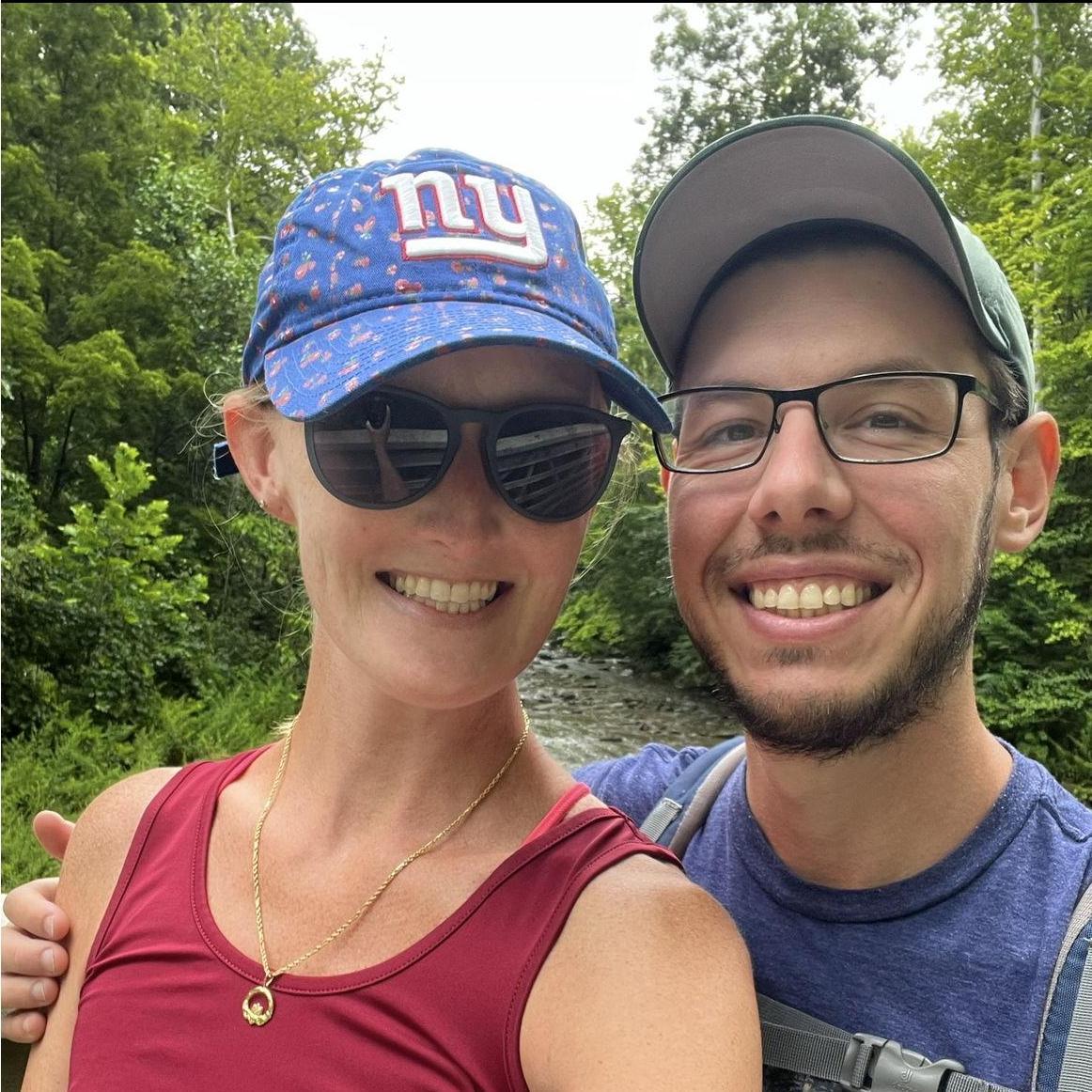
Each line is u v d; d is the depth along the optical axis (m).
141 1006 0.40
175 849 0.45
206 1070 0.38
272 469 0.45
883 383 0.42
